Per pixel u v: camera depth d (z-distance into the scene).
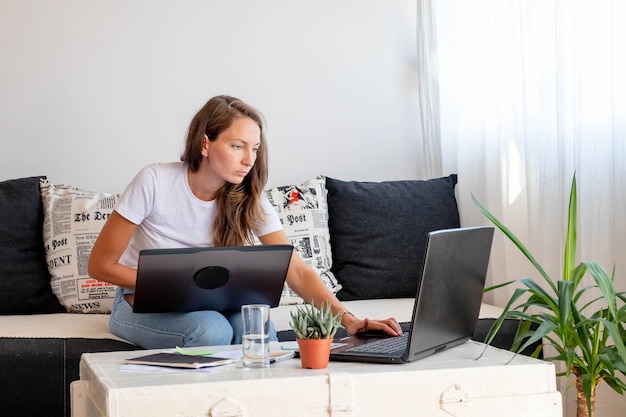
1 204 3.13
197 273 2.11
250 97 3.64
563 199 2.79
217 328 2.22
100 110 3.50
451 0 3.52
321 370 1.71
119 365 1.81
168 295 2.12
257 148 2.42
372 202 3.42
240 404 1.59
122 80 3.52
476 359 1.82
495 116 3.29
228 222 2.49
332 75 3.71
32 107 3.45
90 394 1.78
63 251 3.10
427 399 1.69
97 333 2.59
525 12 3.01
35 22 3.45
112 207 3.19
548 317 2.24
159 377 1.65
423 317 1.77
